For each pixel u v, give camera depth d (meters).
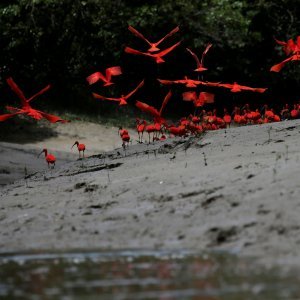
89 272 22.34
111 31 88.88
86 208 29.84
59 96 88.81
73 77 90.31
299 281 20.34
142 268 22.39
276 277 20.75
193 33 91.56
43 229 28.34
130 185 31.20
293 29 97.31
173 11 90.12
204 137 39.03
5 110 81.44
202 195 27.95
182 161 33.88
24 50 86.25
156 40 91.56
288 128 38.25
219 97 97.00
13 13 83.44
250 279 20.70
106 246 25.34
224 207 26.34
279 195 26.12
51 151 64.00
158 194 29.17
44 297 20.20
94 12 88.12
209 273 21.44
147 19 88.88
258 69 96.81
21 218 30.08
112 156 41.12
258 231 24.33
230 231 24.66
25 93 87.69
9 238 27.69
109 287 20.77
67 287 20.97
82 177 35.25
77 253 24.70
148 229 26.41
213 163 32.16
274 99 98.06
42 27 85.44
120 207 29.00
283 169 28.66
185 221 26.30
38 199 32.53
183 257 23.27
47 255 24.72
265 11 96.75
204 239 24.80
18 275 22.41
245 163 30.84
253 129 39.31
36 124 78.69
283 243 23.42
